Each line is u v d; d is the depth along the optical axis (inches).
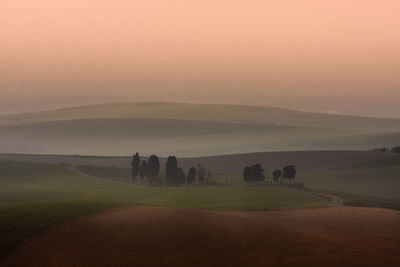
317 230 2839.6
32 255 2583.7
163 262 2283.5
